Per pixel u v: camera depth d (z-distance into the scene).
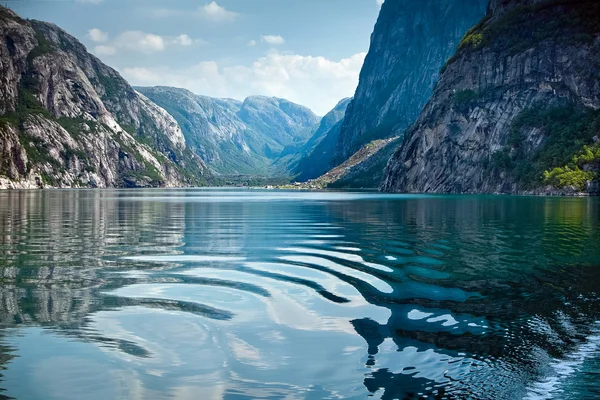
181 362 13.04
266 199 146.75
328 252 32.47
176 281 23.08
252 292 20.86
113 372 12.40
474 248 34.25
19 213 74.50
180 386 11.66
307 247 35.09
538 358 13.49
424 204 104.88
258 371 12.53
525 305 18.89
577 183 165.62
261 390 11.48
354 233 44.53
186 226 52.72
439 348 14.16
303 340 14.77
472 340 14.84
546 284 22.56
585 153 176.62
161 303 18.92
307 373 12.40
